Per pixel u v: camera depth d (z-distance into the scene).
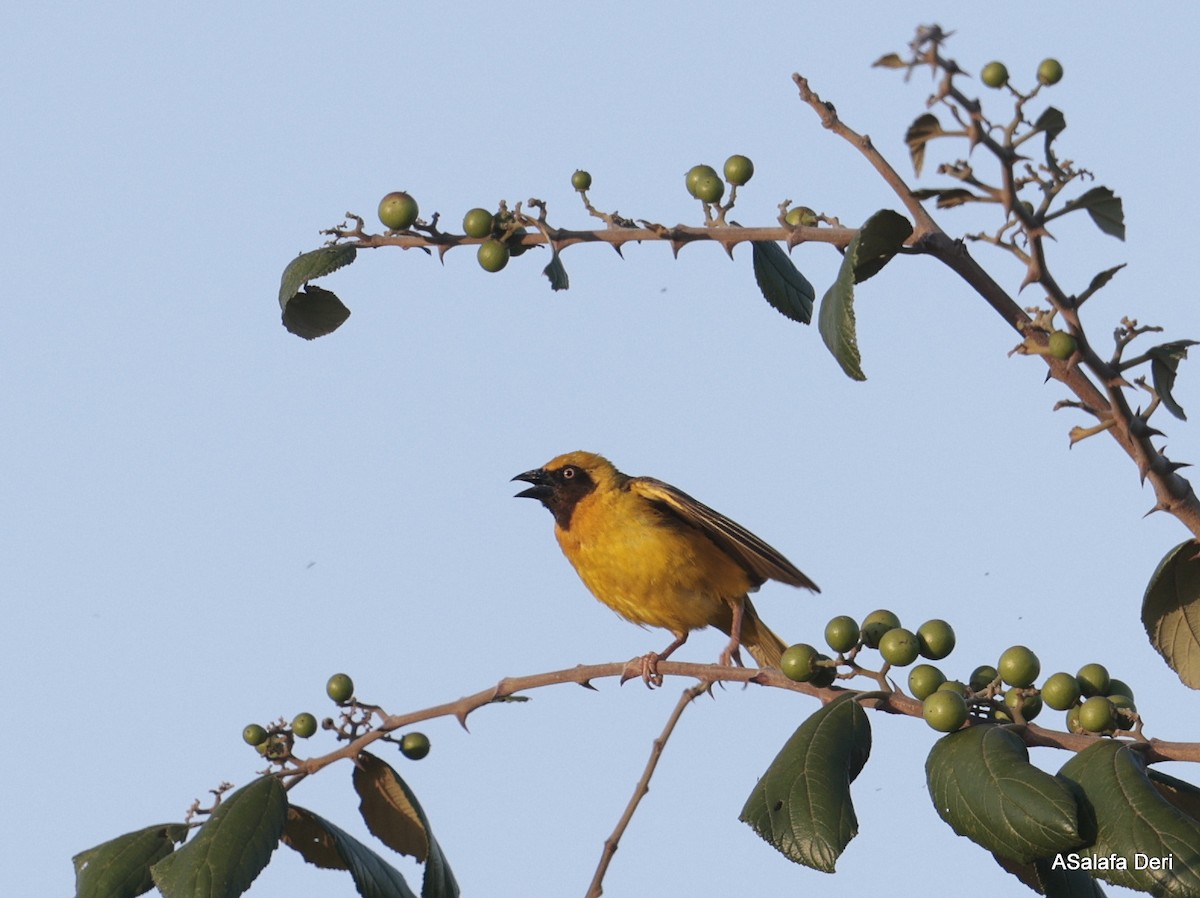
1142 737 7.32
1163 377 7.68
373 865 9.41
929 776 7.27
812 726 7.68
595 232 9.20
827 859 7.17
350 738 9.68
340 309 9.64
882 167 7.85
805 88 8.05
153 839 9.27
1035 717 7.80
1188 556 8.31
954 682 7.86
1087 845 6.85
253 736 9.54
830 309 7.60
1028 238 7.11
